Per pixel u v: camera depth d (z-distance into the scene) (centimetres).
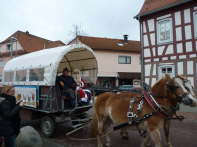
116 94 714
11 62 1258
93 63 1059
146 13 1900
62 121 904
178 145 768
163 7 1780
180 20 1717
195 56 1627
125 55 3906
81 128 952
